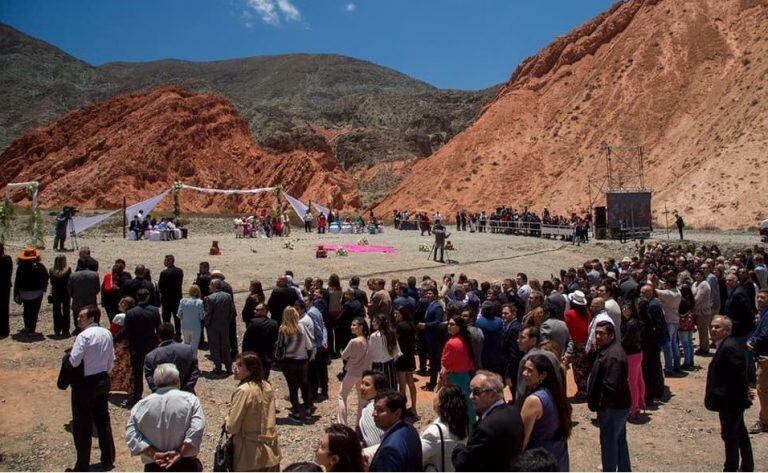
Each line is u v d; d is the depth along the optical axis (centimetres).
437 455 595
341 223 5197
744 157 5234
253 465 652
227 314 1245
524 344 754
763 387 1023
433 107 16100
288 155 9469
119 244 3141
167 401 629
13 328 1421
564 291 1439
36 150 9462
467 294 1371
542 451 447
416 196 8112
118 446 921
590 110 7681
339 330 1364
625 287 1327
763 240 3712
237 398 666
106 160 8594
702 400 1202
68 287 1289
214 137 9575
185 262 2377
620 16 8669
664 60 7444
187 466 628
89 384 810
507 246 3606
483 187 7644
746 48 6819
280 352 1043
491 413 559
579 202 6488
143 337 1024
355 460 526
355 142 13975
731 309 1179
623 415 755
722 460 923
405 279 2348
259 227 4206
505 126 8325
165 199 8206
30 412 1017
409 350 1068
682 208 5209
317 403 1151
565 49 8962
